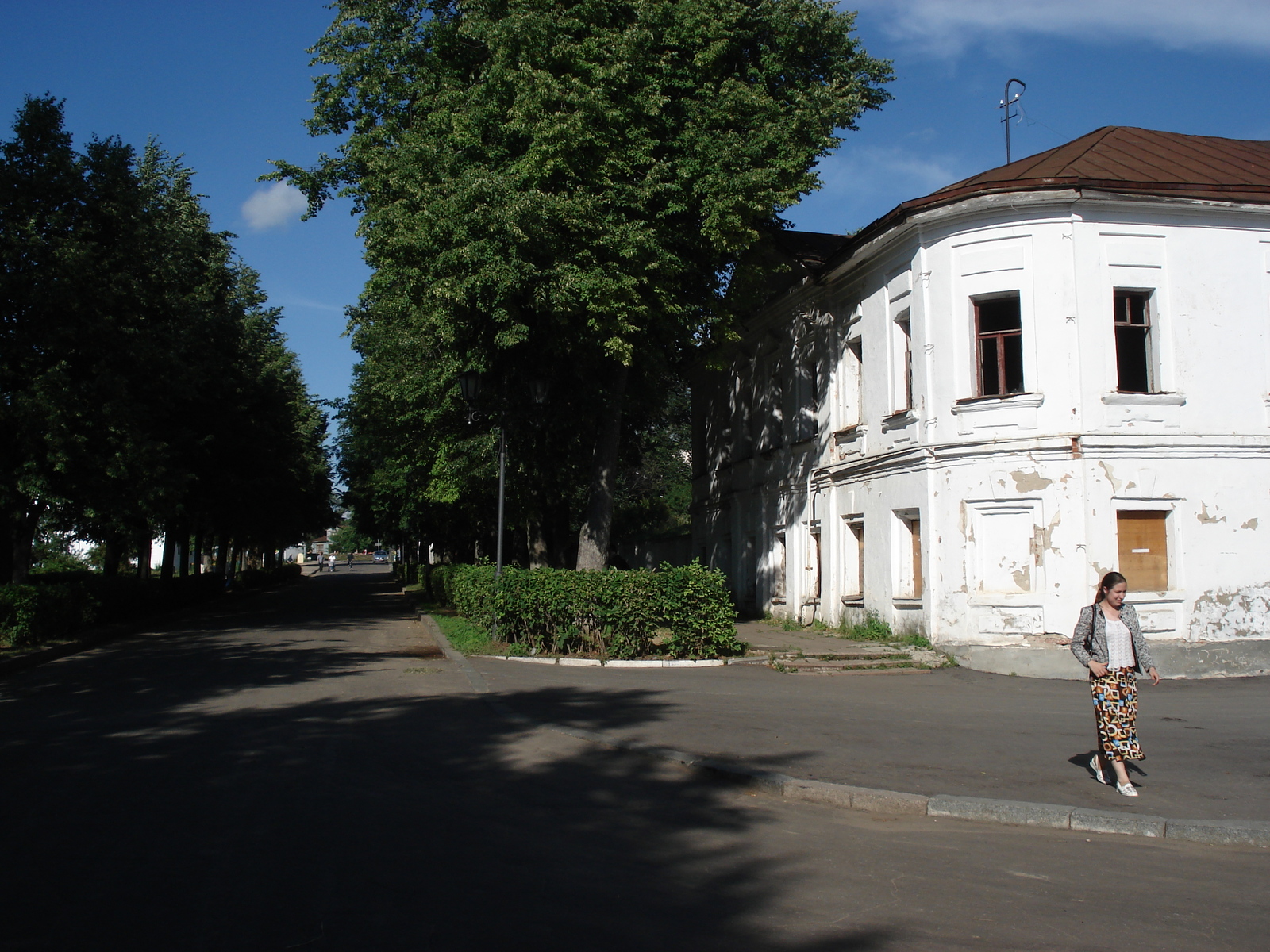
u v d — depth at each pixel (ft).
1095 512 51.24
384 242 57.11
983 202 53.11
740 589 92.84
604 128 53.93
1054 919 16.57
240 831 20.59
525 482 79.97
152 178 100.07
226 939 14.89
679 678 47.09
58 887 17.13
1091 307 52.42
